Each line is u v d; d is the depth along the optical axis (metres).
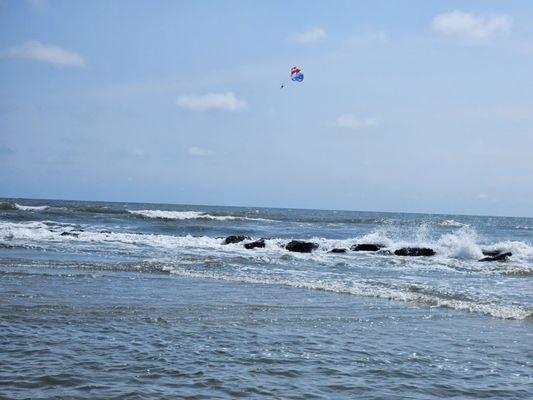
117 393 5.79
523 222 119.44
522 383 6.77
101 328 8.62
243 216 64.69
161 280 13.95
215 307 10.59
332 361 7.34
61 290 11.70
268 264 19.09
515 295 13.91
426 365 7.36
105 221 43.41
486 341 8.80
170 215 53.84
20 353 7.08
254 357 7.36
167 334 8.42
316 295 12.50
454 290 14.29
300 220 64.25
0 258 17.02
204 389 6.03
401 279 16.44
